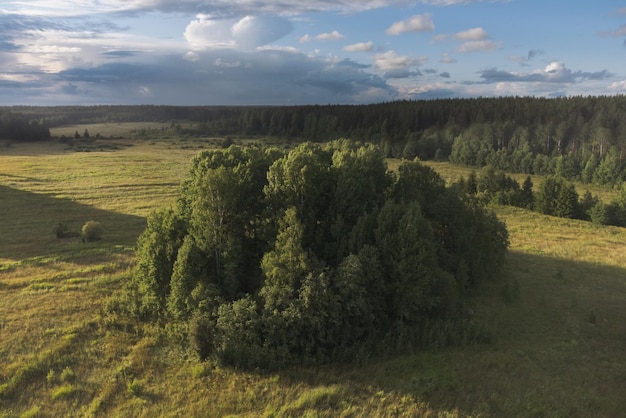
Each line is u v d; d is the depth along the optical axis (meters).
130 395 20.28
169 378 21.86
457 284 29.42
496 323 28.80
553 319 29.73
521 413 18.91
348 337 24.34
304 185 27.95
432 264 26.88
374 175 33.19
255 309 24.42
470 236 34.34
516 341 26.31
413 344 25.03
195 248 26.75
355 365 23.08
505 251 40.03
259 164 31.50
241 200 28.53
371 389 20.88
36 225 51.72
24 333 25.27
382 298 26.30
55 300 29.95
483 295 33.53
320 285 23.88
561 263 43.66
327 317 24.02
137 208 62.12
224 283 27.06
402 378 21.83
